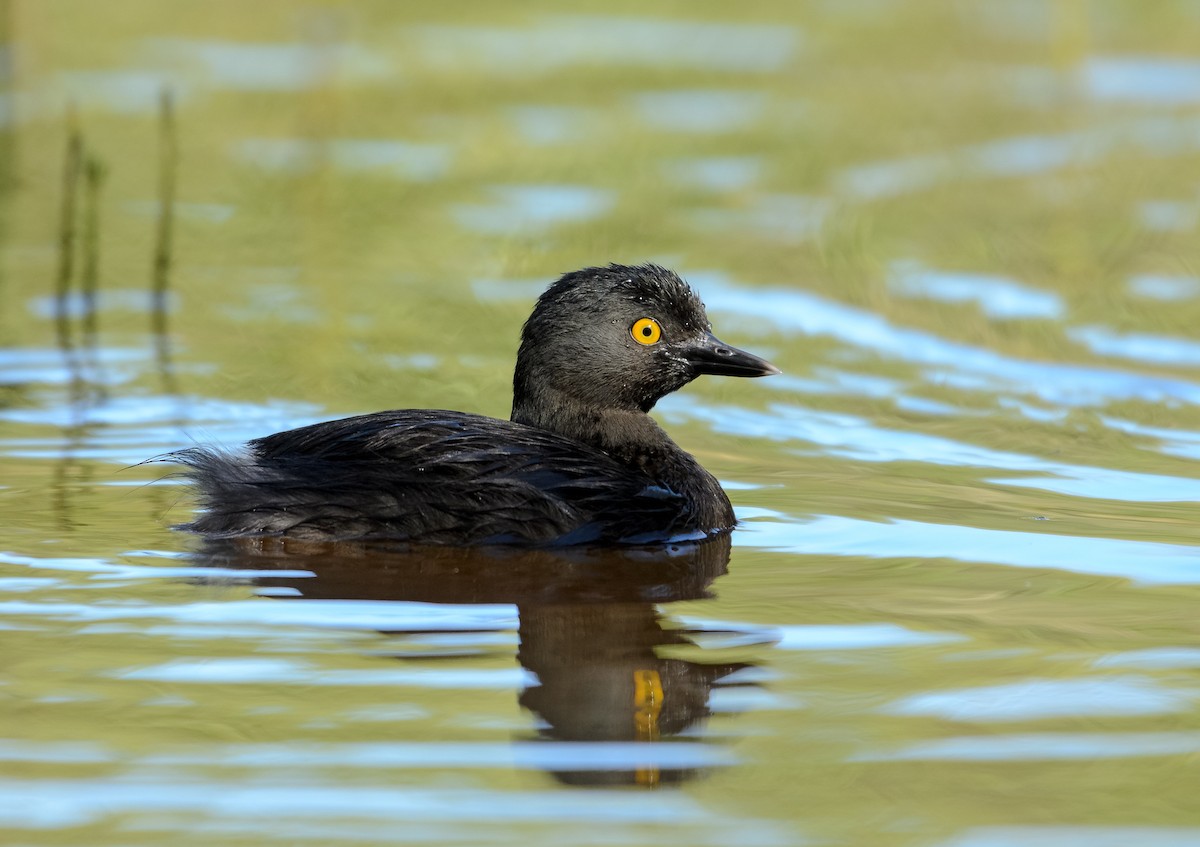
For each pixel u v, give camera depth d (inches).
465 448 493.7
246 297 775.1
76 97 1119.0
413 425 499.5
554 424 543.8
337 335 725.3
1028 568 472.1
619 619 428.8
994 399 659.4
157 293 765.3
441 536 481.1
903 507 530.9
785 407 650.2
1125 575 466.0
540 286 805.9
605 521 490.3
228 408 624.1
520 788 339.6
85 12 1330.0
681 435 616.4
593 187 981.8
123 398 631.8
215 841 318.3
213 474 490.3
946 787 342.0
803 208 948.0
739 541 496.7
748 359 542.6
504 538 482.9
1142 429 621.3
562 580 456.8
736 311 769.6
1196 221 920.9
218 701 374.6
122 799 332.5
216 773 343.0
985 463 581.3
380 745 355.6
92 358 682.2
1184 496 543.2
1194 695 383.2
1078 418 635.5
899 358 711.7
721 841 321.7
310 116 1107.9
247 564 460.8
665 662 400.8
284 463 492.4
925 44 1342.3
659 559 477.1
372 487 481.7
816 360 708.0
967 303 788.0
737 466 578.6
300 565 461.4
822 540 498.3
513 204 945.5
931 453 593.3
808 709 376.5
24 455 561.0
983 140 1093.1
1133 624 427.5
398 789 338.0
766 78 1241.4
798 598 446.3
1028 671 396.8
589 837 322.3
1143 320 764.0
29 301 757.3
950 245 882.1
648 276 543.2
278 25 1343.5
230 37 1300.4
